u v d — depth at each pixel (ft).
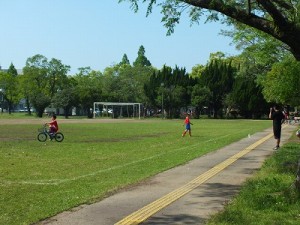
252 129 146.82
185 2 34.12
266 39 78.38
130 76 389.60
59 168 51.75
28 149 75.92
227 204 30.37
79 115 397.60
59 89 369.30
